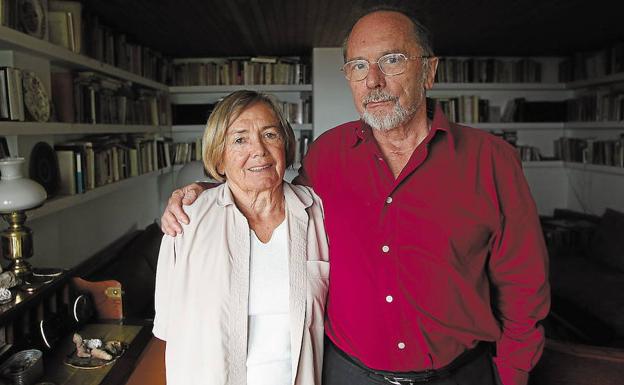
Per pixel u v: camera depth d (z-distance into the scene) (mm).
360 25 1277
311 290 1254
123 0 2844
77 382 1521
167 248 1244
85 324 1935
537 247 1266
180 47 4609
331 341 1351
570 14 3369
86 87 2885
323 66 4863
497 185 1249
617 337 2951
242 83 5098
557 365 1764
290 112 5199
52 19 2533
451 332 1244
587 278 3682
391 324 1245
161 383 1550
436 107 1304
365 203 1285
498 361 1353
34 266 2363
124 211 3961
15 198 1712
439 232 1231
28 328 1709
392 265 1244
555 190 5535
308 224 1303
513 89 5363
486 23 3631
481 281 1286
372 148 1295
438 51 5012
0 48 2070
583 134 5301
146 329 1907
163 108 4855
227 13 3232
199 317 1165
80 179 2633
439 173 1243
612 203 4723
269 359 1189
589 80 4797
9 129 1879
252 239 1241
